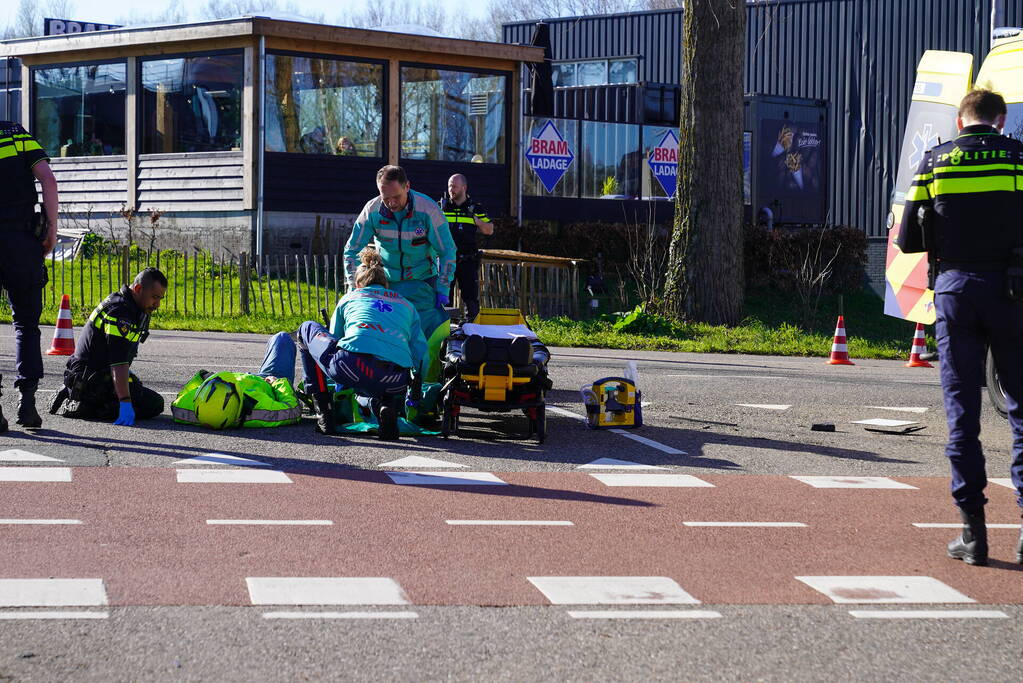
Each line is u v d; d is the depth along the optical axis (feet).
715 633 14.23
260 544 17.47
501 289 63.87
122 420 27.27
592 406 29.78
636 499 21.44
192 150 77.61
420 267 30.04
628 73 96.53
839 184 115.65
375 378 26.63
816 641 14.07
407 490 21.49
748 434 29.89
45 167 25.61
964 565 17.70
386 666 12.75
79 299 63.62
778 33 118.01
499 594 15.46
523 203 83.05
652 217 85.46
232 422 27.25
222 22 74.43
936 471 25.34
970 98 18.26
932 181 18.13
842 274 83.46
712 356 54.65
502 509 20.25
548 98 88.63
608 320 65.31
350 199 78.13
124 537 17.60
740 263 67.36
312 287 69.97
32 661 12.57
